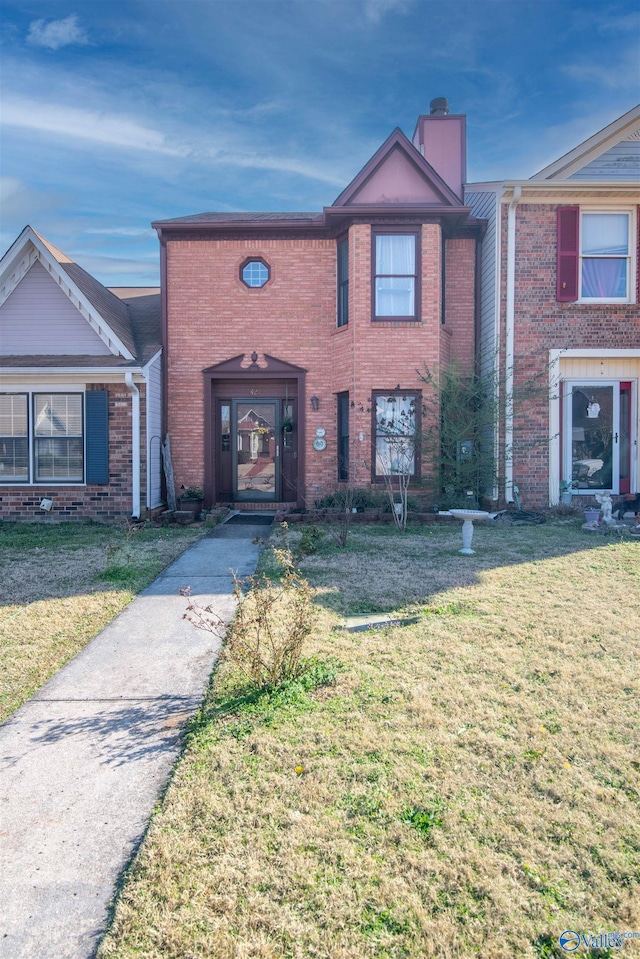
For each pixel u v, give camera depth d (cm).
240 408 1324
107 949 203
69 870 241
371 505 1148
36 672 438
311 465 1272
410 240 1191
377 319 1178
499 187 1186
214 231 1252
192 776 301
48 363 1127
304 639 454
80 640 504
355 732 340
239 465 1329
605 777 296
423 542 902
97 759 322
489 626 518
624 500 1116
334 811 273
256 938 207
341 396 1252
